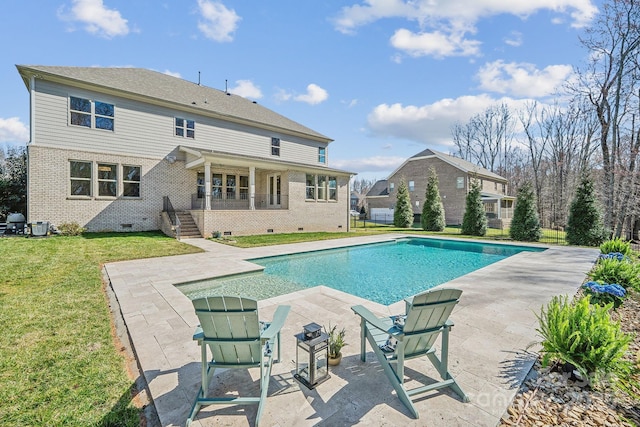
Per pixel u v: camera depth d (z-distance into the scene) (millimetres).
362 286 7617
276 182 17969
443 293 2465
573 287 6223
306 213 17578
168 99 14625
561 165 28750
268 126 18328
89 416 2318
